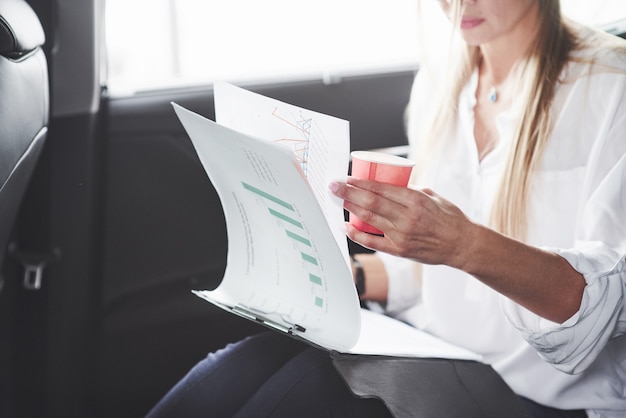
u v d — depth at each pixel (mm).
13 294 1508
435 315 1270
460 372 1011
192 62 1818
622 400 1089
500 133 1211
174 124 1551
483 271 937
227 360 1145
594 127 1122
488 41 1189
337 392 1003
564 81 1154
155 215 1569
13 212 1125
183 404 1111
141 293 1575
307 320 958
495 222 1174
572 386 1113
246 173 901
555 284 954
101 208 1538
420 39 1377
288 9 1938
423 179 1321
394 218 881
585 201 1097
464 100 1286
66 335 1529
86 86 1458
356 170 919
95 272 1538
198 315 1605
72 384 1549
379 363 967
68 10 1425
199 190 1587
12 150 984
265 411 1005
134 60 1701
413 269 1311
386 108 1736
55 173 1477
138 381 1589
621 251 1016
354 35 1966
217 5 1842
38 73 1094
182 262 1595
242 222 1021
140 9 1703
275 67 1781
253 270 1042
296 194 826
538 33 1171
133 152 1541
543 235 1149
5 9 974
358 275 1326
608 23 1423
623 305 983
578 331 973
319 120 935
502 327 1195
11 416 1527
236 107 979
